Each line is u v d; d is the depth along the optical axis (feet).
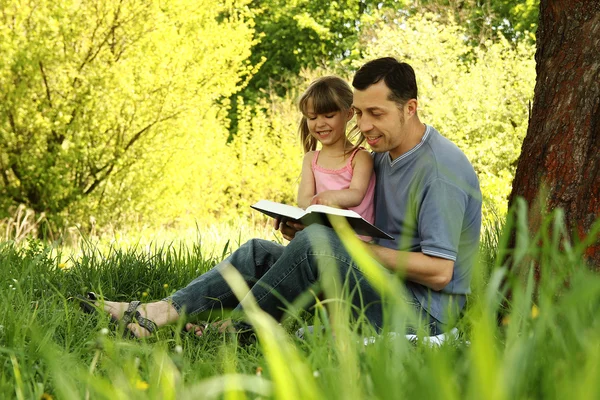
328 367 5.79
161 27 43.09
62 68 41.19
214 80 47.11
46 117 41.27
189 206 50.03
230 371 5.77
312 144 14.67
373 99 10.96
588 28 12.09
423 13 70.38
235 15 49.06
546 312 5.58
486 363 4.04
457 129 54.34
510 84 55.62
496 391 4.02
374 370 5.54
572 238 11.59
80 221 44.04
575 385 4.47
